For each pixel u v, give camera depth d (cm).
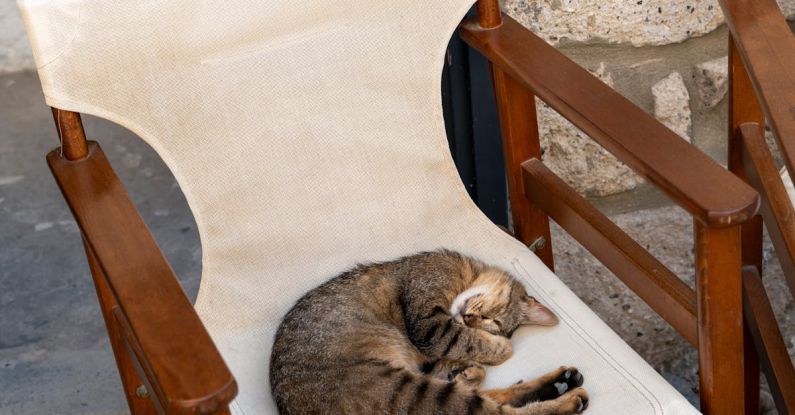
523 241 165
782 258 135
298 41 149
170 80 142
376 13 151
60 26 132
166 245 253
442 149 160
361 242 160
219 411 102
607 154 192
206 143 147
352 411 134
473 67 187
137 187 274
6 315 235
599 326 141
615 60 185
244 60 146
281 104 150
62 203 271
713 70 186
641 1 178
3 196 275
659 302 134
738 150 151
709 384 127
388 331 150
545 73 140
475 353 143
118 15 136
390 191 160
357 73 153
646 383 130
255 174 152
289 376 139
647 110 191
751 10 140
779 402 149
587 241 148
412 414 132
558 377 133
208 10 142
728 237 116
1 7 322
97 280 140
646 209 201
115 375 213
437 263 155
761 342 151
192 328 108
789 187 148
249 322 151
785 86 127
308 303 148
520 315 145
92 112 137
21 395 209
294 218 155
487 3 151
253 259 154
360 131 156
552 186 152
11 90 320
